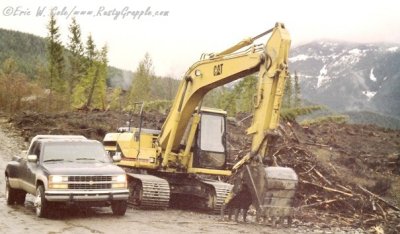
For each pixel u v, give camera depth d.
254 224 12.34
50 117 34.62
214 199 14.51
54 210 13.08
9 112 39.75
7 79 42.03
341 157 27.19
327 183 18.75
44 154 12.57
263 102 11.93
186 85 14.86
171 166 15.39
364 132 37.62
